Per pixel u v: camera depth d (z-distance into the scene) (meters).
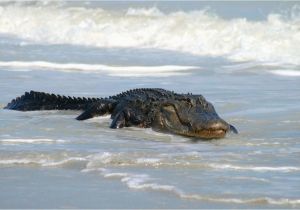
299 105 56.44
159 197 32.44
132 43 98.38
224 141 44.75
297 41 91.00
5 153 40.03
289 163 38.56
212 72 76.69
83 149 41.47
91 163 38.06
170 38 97.38
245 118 51.88
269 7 106.88
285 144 43.56
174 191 33.06
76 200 32.06
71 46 96.38
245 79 72.00
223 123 45.31
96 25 104.50
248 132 47.41
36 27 108.31
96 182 34.78
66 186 34.16
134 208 31.03
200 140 45.22
